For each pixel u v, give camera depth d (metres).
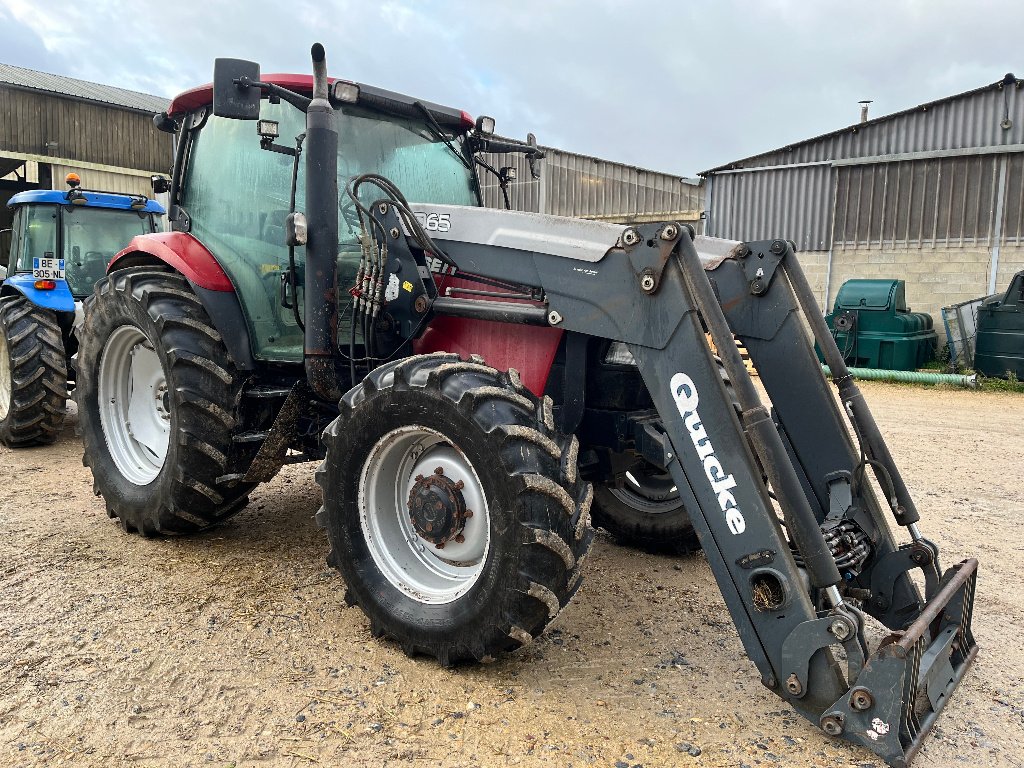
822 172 14.16
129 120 18.44
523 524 2.40
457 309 3.07
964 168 12.80
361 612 3.14
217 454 3.53
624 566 3.80
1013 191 12.42
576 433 3.09
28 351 5.85
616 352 3.15
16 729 2.28
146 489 3.83
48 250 6.55
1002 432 7.45
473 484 2.71
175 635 2.89
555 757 2.19
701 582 3.59
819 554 2.26
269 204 3.63
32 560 3.64
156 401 4.06
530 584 2.40
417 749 2.21
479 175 4.31
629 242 2.52
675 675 2.70
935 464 6.04
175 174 4.16
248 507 4.56
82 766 2.11
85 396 4.19
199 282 3.62
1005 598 3.39
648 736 2.31
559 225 2.80
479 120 4.10
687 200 16.14
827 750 2.25
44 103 17.17
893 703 2.11
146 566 3.59
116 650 2.77
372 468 2.85
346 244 3.56
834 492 2.92
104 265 6.83
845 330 11.68
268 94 3.34
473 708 2.44
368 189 3.65
